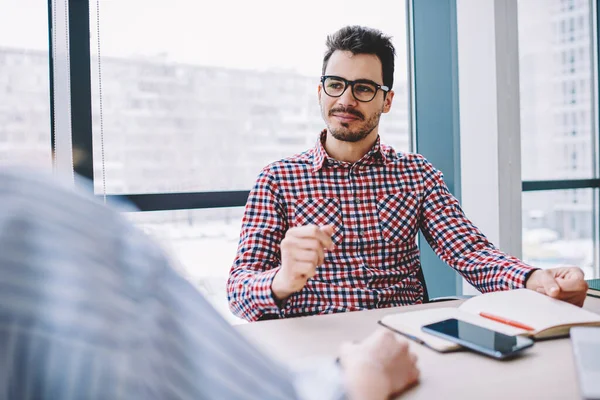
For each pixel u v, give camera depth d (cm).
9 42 173
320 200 141
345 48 142
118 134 192
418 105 250
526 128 261
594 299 112
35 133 177
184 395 24
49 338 20
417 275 147
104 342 21
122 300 23
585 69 281
